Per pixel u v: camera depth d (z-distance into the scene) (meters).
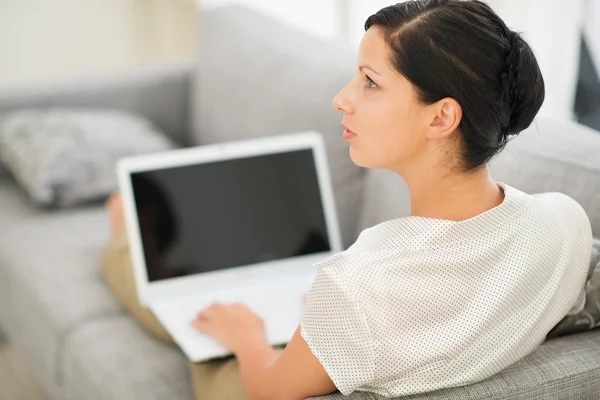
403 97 1.14
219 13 2.89
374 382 1.16
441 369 1.16
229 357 1.61
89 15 3.86
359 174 2.06
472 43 1.10
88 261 2.25
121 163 1.86
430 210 1.20
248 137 2.48
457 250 1.15
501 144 1.17
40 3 3.77
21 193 2.69
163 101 2.97
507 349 1.19
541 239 1.20
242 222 1.88
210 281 1.84
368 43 1.16
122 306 2.06
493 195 1.20
